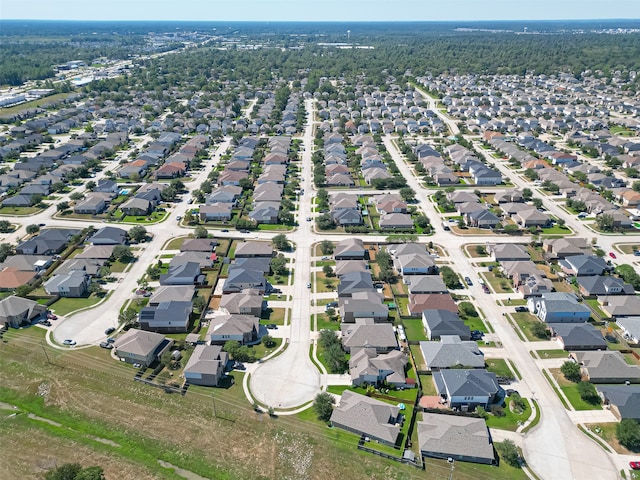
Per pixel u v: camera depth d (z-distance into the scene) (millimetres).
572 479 82250
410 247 152250
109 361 108500
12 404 97688
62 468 79500
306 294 134750
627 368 103688
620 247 160875
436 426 89625
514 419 94125
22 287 130875
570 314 120625
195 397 98500
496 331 119875
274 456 85250
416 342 115125
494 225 174625
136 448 87062
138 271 145000
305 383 102750
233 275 136625
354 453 86000
